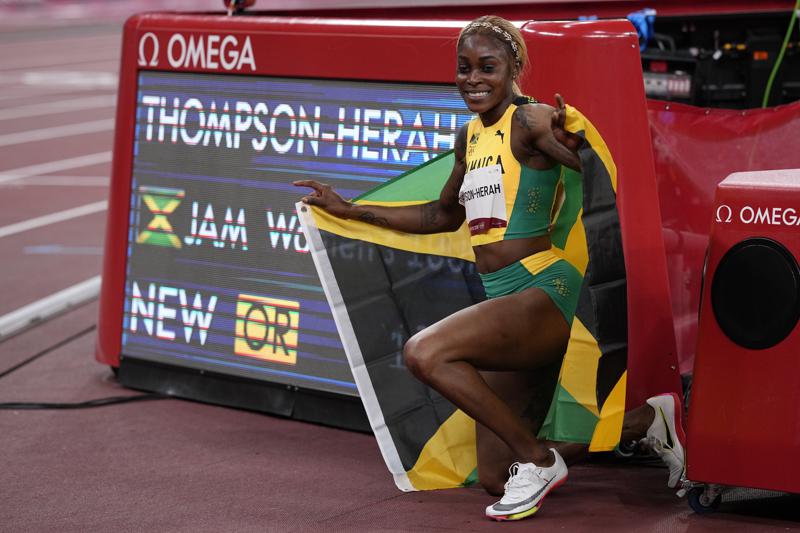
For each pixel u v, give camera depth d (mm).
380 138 6016
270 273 6449
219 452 5871
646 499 5012
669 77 8031
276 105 6379
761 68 8586
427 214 5367
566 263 4914
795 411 4484
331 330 6250
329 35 6148
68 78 29609
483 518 4824
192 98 6707
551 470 4812
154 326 6922
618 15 8742
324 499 5152
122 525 4859
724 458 4609
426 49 5820
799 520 4676
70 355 7859
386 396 5426
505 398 5254
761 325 4516
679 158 6133
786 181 4582
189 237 6754
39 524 4891
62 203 14391
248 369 6559
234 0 7430
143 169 6922
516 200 4836
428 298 5547
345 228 5438
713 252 4613
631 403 5449
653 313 5465
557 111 4598
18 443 6035
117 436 6141
